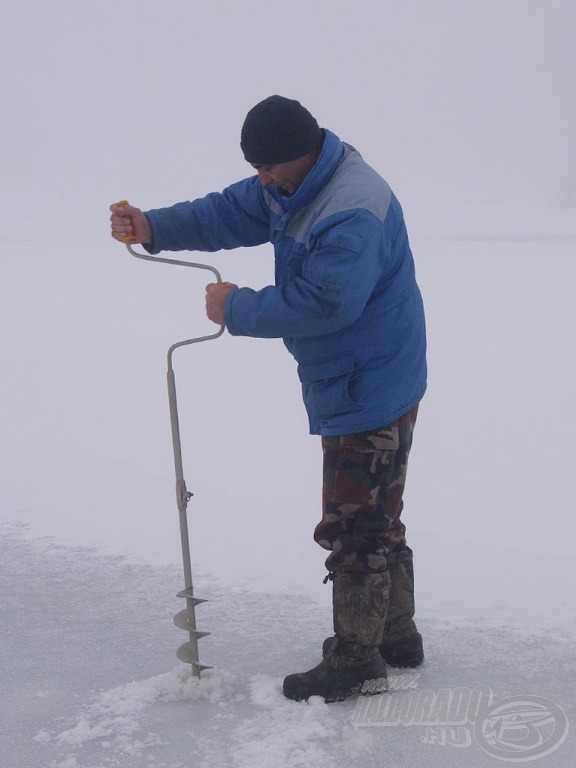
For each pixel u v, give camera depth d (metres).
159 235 3.03
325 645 3.01
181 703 2.82
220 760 2.51
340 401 2.71
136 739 2.62
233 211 3.01
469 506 4.91
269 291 2.58
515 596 3.61
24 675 3.03
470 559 4.02
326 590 3.71
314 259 2.55
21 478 5.29
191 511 4.71
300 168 2.66
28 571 3.98
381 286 2.69
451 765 2.47
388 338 2.70
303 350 2.72
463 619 3.41
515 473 5.46
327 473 2.81
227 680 2.91
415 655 3.00
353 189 2.58
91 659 3.14
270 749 2.55
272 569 3.95
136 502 4.86
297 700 2.80
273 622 3.42
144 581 3.85
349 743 2.55
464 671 2.99
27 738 2.64
